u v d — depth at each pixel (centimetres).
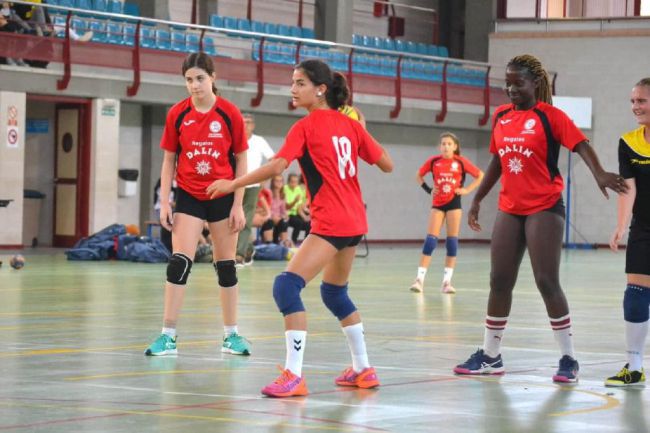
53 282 1850
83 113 2978
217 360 927
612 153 4147
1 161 2752
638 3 4125
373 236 3972
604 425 648
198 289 1747
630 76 4122
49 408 688
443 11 4431
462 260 2914
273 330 1176
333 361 928
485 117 4025
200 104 965
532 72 849
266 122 3500
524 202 851
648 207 814
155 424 637
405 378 837
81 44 2867
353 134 777
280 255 2678
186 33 3228
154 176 3212
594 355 998
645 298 817
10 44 2736
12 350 982
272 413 678
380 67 3762
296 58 3459
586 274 2381
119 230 2602
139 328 1176
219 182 756
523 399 743
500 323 862
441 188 1805
